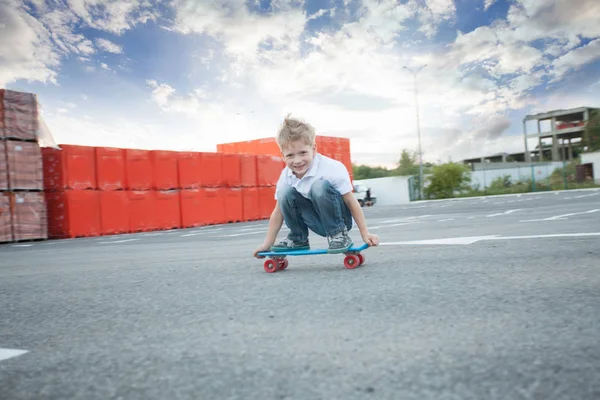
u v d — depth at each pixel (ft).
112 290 8.54
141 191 46.24
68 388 3.69
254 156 60.08
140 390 3.54
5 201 35.91
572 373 3.34
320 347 4.27
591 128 187.42
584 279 6.91
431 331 4.58
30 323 6.24
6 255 20.89
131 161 45.60
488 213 35.83
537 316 4.93
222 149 77.51
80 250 21.47
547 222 21.11
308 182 9.60
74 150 41.14
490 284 6.87
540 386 3.15
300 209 9.95
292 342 4.49
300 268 9.96
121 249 20.47
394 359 3.84
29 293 8.87
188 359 4.19
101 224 42.70
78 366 4.23
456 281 7.25
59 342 5.15
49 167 40.91
